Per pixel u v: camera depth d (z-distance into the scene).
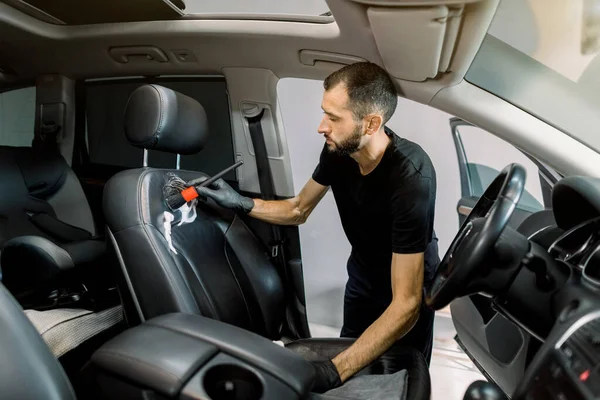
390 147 1.35
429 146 2.25
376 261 1.56
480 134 2.14
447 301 0.94
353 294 1.68
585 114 1.25
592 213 0.88
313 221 2.43
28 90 2.00
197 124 1.34
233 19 1.42
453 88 1.32
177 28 1.48
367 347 1.23
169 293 1.09
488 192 1.10
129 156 1.96
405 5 1.05
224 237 1.47
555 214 1.01
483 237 0.87
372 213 1.43
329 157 1.50
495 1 1.00
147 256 1.10
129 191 1.14
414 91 1.38
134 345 0.86
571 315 0.74
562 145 1.27
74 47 1.64
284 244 1.76
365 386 1.20
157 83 1.83
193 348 0.86
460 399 1.94
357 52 1.36
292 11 1.96
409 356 1.35
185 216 1.30
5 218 1.54
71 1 1.36
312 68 1.53
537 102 1.27
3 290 0.75
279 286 1.60
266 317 1.52
